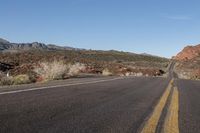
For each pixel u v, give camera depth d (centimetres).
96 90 1519
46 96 1158
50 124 676
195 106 1104
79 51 19425
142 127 695
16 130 605
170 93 1543
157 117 822
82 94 1302
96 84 1939
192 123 778
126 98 1247
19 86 1559
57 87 1568
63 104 977
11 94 1166
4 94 1157
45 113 802
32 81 2444
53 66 2838
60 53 15588
